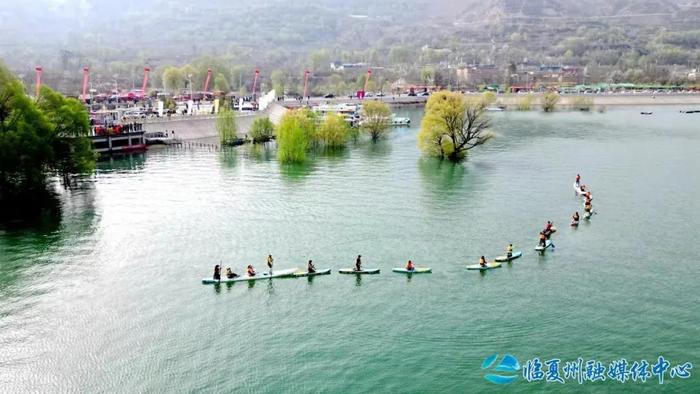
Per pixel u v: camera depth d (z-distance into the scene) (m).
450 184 182.12
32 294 106.25
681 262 119.62
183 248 127.56
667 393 79.31
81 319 98.06
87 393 80.50
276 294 106.88
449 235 135.00
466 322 96.88
